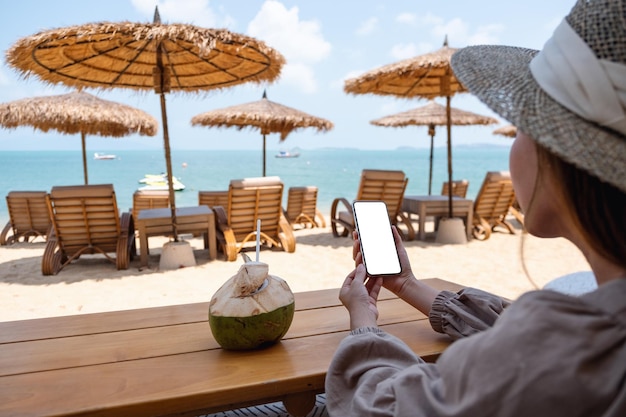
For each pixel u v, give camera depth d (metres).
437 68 7.23
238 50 5.84
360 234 1.43
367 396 0.82
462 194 10.63
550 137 0.57
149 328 1.56
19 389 1.14
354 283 1.30
